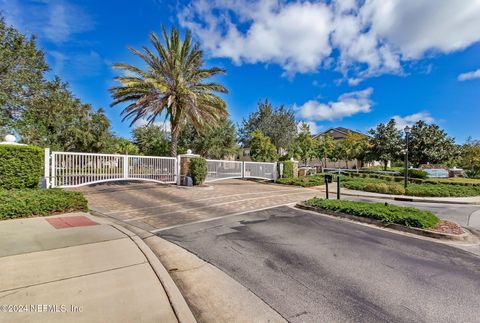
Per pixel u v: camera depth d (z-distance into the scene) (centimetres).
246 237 565
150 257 409
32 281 316
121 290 308
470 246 550
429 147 2977
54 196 686
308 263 433
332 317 286
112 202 931
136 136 3709
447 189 1460
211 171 1677
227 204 955
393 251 504
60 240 470
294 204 1001
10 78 1297
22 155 760
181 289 338
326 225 688
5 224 566
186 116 1709
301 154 3381
